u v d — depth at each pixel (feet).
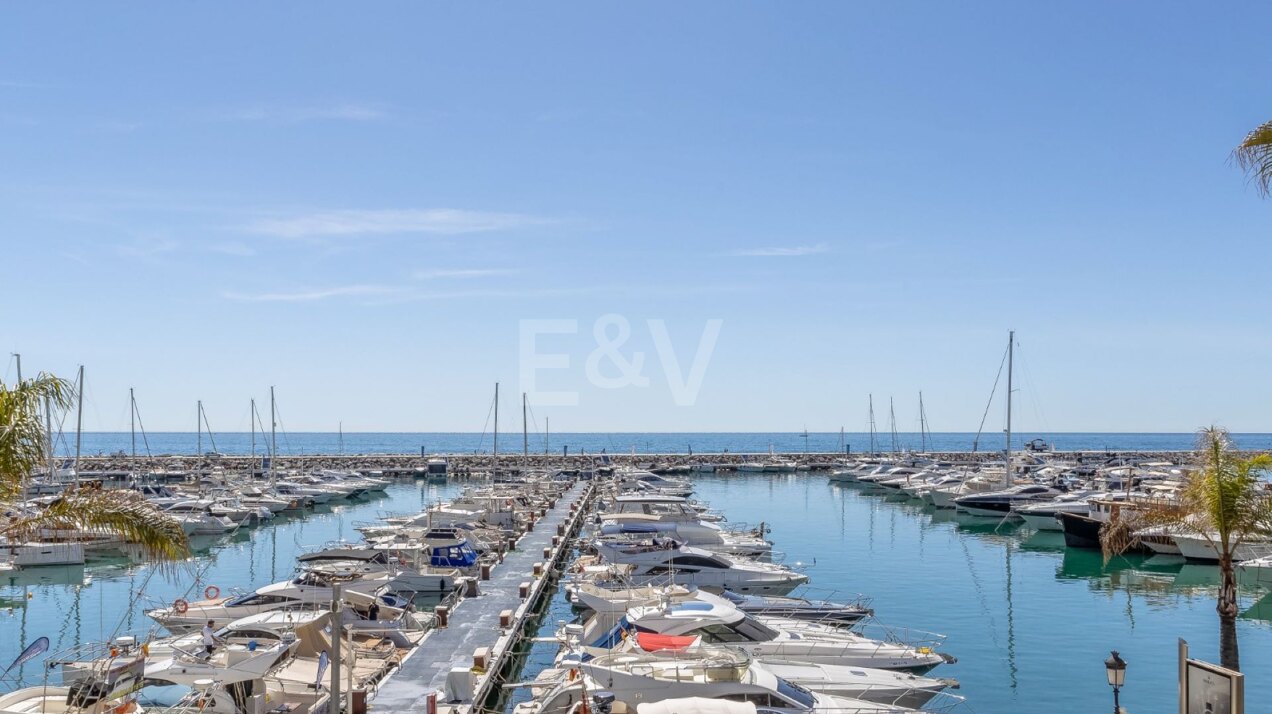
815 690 85.46
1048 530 219.61
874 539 208.13
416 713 82.58
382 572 137.49
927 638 115.75
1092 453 523.29
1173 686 97.71
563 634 102.89
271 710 83.51
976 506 248.73
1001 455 495.00
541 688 88.43
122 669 79.97
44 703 73.10
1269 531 79.25
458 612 122.72
